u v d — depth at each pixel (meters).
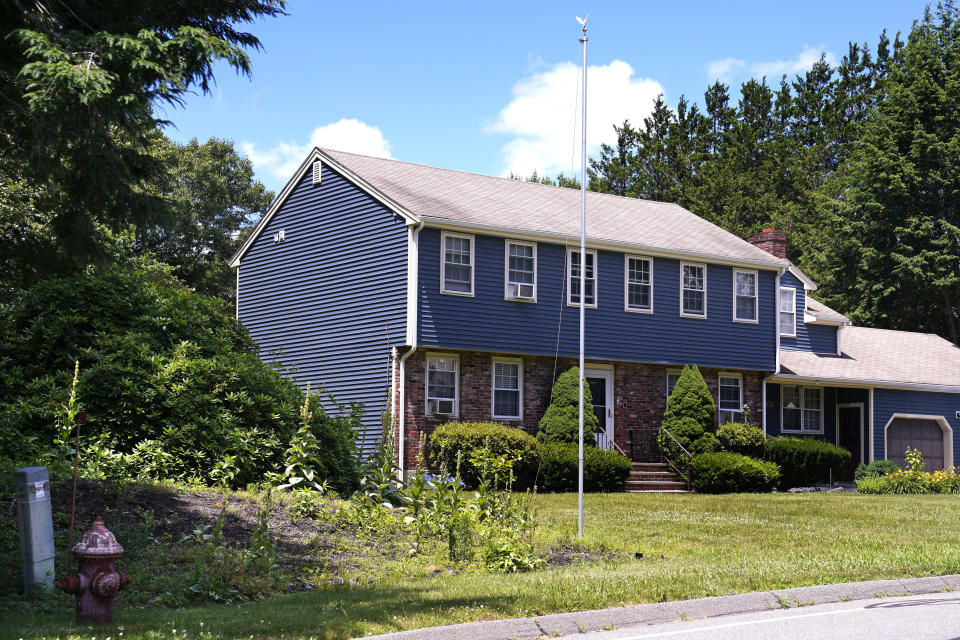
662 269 28.80
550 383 27.03
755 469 26.36
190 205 43.09
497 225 25.52
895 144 43.31
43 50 9.17
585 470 24.52
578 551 13.16
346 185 26.92
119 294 16.58
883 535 15.82
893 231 43.09
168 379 15.12
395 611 8.41
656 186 60.44
